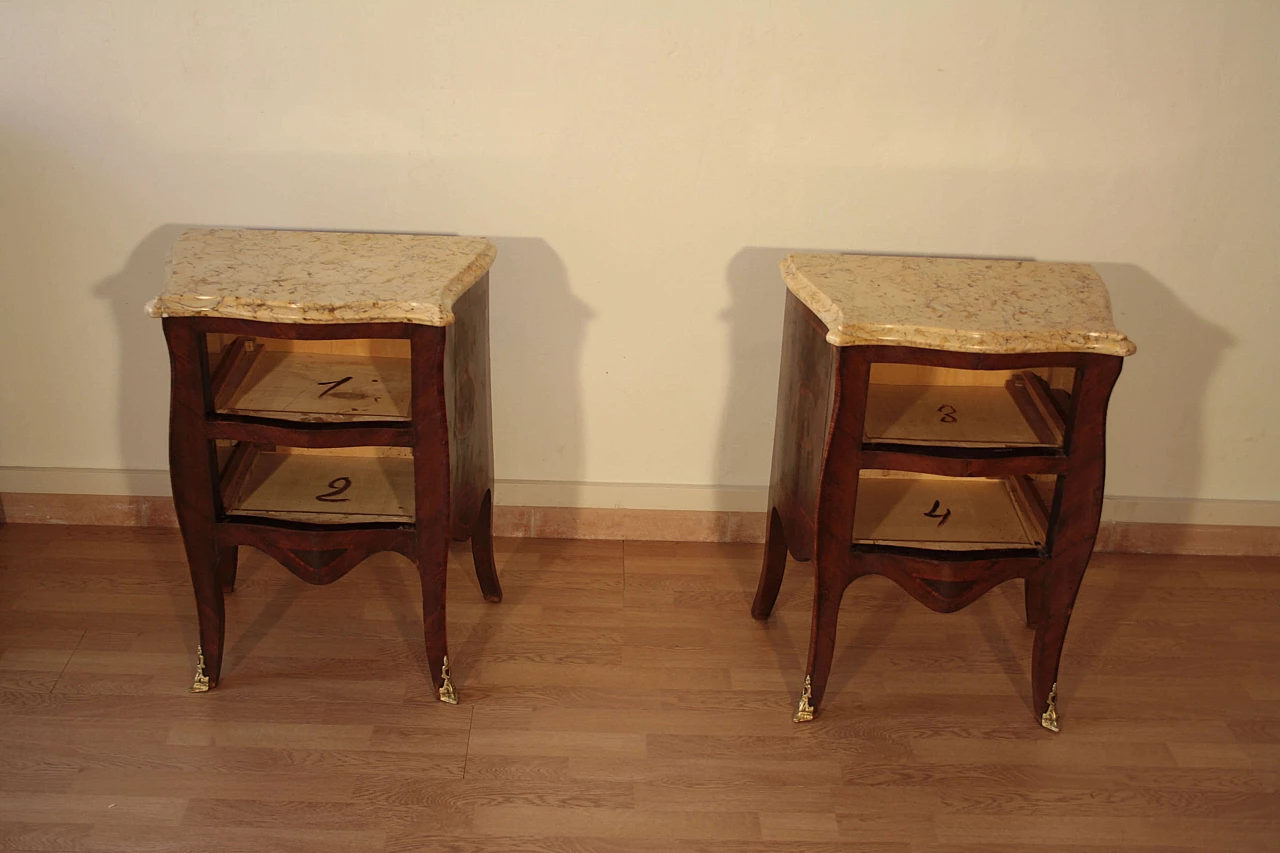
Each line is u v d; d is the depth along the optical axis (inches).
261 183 98.7
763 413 108.3
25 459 109.7
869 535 84.5
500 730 86.4
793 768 84.0
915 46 94.1
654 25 93.3
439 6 92.4
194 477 81.5
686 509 112.3
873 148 97.7
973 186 99.1
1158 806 81.7
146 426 108.5
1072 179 98.8
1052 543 82.8
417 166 98.1
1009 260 101.9
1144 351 105.9
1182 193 99.3
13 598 99.3
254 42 93.6
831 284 84.1
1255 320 104.2
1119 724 90.1
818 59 94.5
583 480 111.5
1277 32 93.4
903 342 75.3
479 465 94.0
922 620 102.5
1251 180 98.7
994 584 84.4
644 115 96.3
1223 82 95.2
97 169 97.8
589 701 90.1
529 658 95.0
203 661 88.2
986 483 91.7
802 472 87.8
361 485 88.7
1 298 102.7
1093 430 78.7
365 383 86.7
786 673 94.8
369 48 93.9
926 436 81.5
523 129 96.8
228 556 99.1
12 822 75.3
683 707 90.0
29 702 86.7
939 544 83.9
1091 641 100.3
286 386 85.4
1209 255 101.6
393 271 83.0
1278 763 86.5
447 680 88.9
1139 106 96.2
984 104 96.2
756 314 104.0
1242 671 97.1
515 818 78.0
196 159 97.7
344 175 98.3
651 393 107.5
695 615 102.0
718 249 101.4
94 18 92.4
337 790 79.7
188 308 75.3
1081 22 93.2
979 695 92.9
